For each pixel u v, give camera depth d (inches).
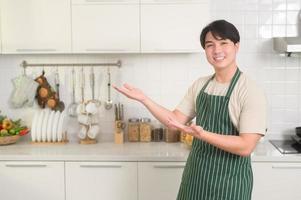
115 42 107.2
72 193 102.2
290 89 118.1
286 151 102.1
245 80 70.5
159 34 106.5
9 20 107.9
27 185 102.4
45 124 116.3
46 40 108.0
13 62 121.9
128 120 119.7
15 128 114.8
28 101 120.7
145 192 101.1
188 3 105.3
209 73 119.1
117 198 101.7
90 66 121.0
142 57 120.0
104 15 106.7
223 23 68.7
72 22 107.2
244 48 117.6
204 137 64.7
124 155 100.5
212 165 71.5
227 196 70.6
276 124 119.1
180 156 99.5
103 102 121.8
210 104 72.9
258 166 98.2
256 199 99.1
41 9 107.2
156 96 120.6
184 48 106.6
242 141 65.6
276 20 116.5
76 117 122.3
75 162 101.3
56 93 121.6
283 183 98.3
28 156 101.3
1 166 102.0
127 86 77.0
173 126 65.9
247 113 67.5
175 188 100.6
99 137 122.2
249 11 116.6
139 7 106.2
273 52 117.2
